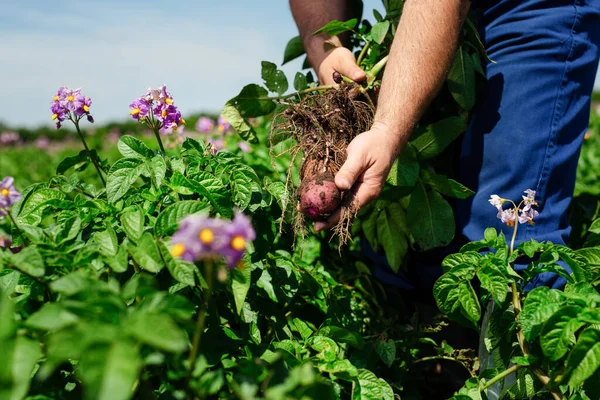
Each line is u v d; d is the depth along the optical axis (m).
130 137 0.81
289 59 1.15
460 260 0.75
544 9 0.90
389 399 0.72
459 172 0.97
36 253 0.59
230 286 0.68
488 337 0.78
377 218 1.04
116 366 0.45
